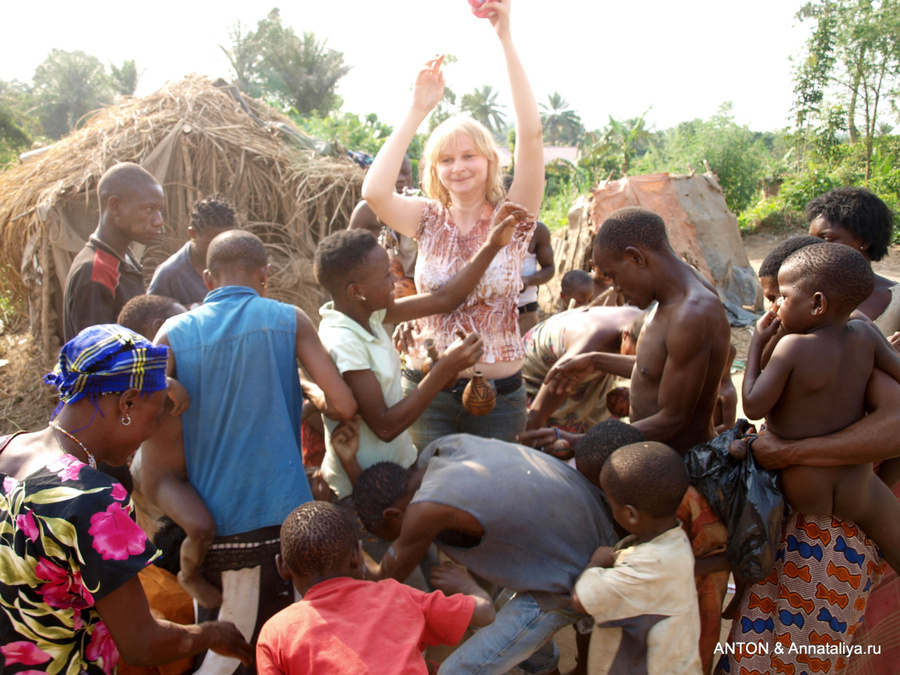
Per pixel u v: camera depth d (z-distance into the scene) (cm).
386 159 293
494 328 304
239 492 223
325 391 238
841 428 220
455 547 240
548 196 2252
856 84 2180
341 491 279
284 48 4888
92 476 169
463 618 206
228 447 223
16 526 163
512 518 225
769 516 221
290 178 781
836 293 212
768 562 222
